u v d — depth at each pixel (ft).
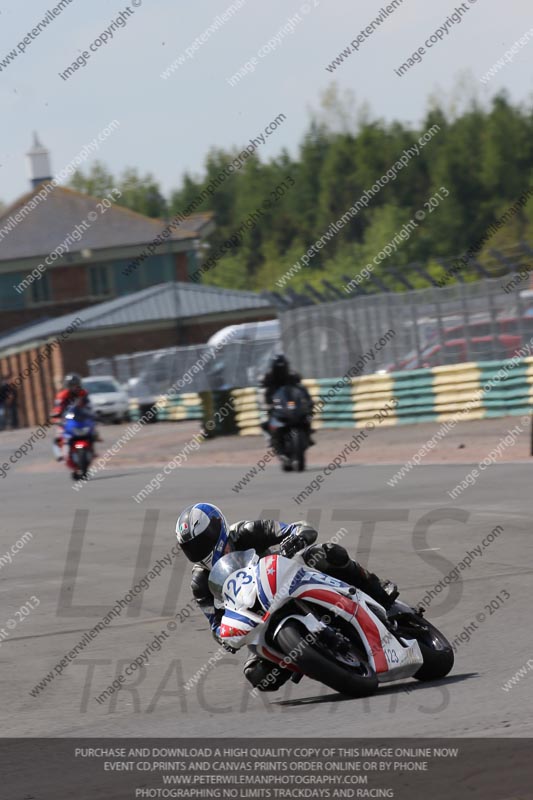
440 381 313.32
